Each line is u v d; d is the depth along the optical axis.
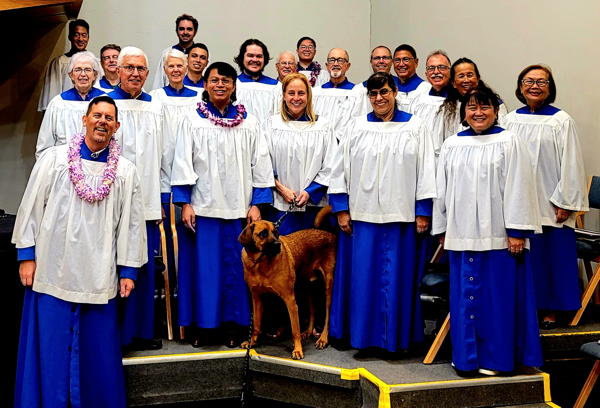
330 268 3.77
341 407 3.39
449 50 6.15
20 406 3.16
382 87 3.52
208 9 6.73
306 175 3.87
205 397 3.57
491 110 3.25
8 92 6.13
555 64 4.85
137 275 3.38
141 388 3.49
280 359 3.51
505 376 3.25
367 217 3.54
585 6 4.56
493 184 3.22
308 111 3.91
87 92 4.11
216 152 3.66
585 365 3.91
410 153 3.51
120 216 3.24
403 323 3.56
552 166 3.86
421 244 3.62
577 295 3.90
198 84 4.77
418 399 3.10
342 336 3.68
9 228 3.71
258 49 4.83
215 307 3.65
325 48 7.30
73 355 3.13
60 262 3.11
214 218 3.66
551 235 3.89
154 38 6.54
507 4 5.34
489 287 3.25
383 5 7.25
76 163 3.12
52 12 5.42
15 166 6.18
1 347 3.56
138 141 3.67
